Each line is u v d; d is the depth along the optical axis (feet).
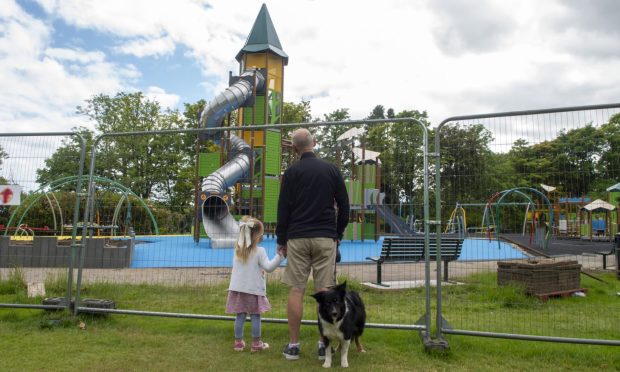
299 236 12.19
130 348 12.88
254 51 69.31
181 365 11.39
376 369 11.14
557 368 11.31
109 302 16.37
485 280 24.07
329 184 12.48
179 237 38.65
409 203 16.72
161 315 15.35
